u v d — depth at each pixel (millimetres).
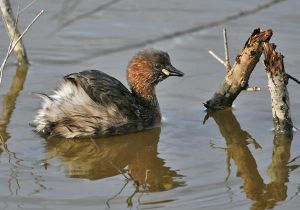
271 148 13156
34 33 18188
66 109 13352
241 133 13797
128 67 14586
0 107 14445
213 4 19750
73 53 17219
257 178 11945
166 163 12445
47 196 10992
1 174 11734
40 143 13094
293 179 11977
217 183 11617
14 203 10734
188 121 14344
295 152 13016
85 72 13883
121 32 18297
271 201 11195
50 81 15727
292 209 10953
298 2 19578
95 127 13414
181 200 11008
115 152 12945
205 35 18000
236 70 14398
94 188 11359
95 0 20031
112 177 11852
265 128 14031
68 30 18391
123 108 13625
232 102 14875
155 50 14680
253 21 18641
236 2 19766
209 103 14836
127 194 11164
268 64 13391
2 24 18391
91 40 17906
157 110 14266
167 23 18688
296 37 17688
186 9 19484
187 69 16312
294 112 14445
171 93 15484
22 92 15180
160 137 13641
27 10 19219
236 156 12758
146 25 18625
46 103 13438
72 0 19719
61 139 13391
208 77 15984
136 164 12438
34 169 12000
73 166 12211
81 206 10688
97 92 13461
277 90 13484
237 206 10914
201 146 13203
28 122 13820
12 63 16688
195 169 12164
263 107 14977
